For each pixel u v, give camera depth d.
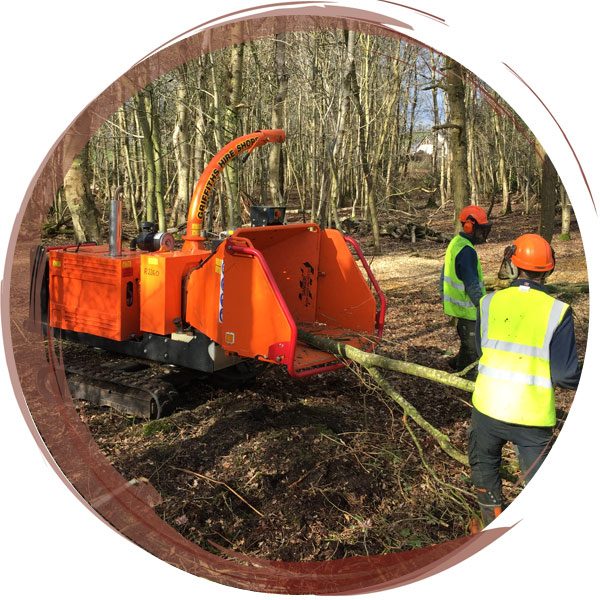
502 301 3.29
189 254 5.27
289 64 14.59
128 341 5.44
